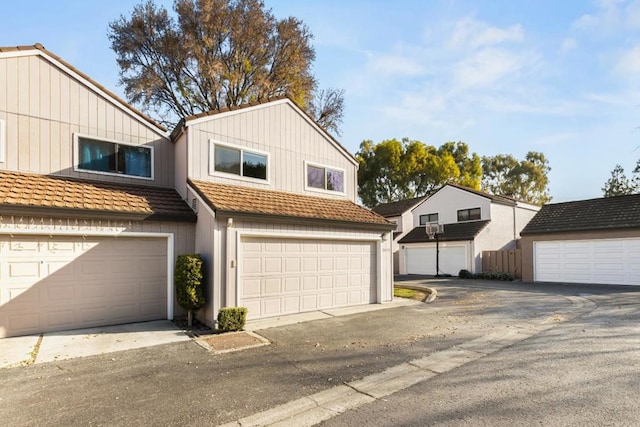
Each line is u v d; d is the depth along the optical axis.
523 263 19.41
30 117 8.76
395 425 3.69
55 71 9.18
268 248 9.48
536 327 7.97
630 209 16.95
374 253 12.20
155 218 8.91
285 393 4.60
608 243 16.59
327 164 13.25
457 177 36.47
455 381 4.88
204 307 8.65
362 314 9.84
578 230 17.28
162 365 5.72
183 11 20.72
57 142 9.09
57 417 3.99
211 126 10.36
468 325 8.36
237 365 5.70
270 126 11.70
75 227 8.11
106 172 9.79
